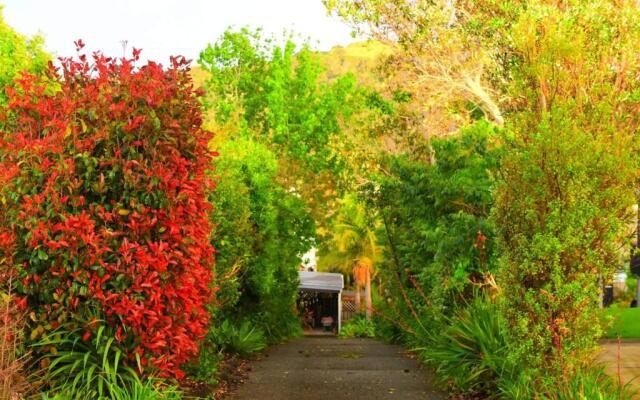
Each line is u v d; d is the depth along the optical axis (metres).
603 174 8.90
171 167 8.98
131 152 8.69
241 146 23.27
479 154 16.84
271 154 24.11
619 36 14.95
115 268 8.36
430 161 32.28
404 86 31.16
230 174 18.80
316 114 51.75
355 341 25.30
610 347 12.88
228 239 17.09
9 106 8.85
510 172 9.43
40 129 8.97
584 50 9.95
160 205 8.67
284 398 10.68
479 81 28.69
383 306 27.62
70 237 8.21
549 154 8.94
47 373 8.07
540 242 8.83
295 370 13.62
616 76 12.40
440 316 15.34
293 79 53.56
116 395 7.89
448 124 30.58
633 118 10.41
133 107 8.88
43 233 8.17
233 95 53.91
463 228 15.38
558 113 9.02
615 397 8.23
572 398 8.27
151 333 8.51
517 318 9.23
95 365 8.22
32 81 9.04
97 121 8.77
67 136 8.59
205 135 9.57
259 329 21.00
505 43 24.03
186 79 9.33
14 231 8.38
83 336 8.34
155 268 8.49
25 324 8.20
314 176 47.78
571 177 8.94
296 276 29.97
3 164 8.52
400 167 17.88
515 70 9.75
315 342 24.72
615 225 8.80
